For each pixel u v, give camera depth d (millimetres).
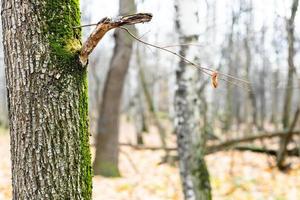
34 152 2674
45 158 2676
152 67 24969
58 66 2658
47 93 2656
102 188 9219
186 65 5312
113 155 10992
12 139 2752
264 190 9062
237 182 9367
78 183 2771
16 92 2678
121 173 11141
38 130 2664
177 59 5359
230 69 14656
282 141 11016
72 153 2730
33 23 2625
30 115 2662
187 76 5344
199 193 5367
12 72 2684
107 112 11070
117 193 8719
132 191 8938
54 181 2695
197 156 5402
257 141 15141
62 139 2695
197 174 5395
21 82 2658
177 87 5426
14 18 2643
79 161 2771
